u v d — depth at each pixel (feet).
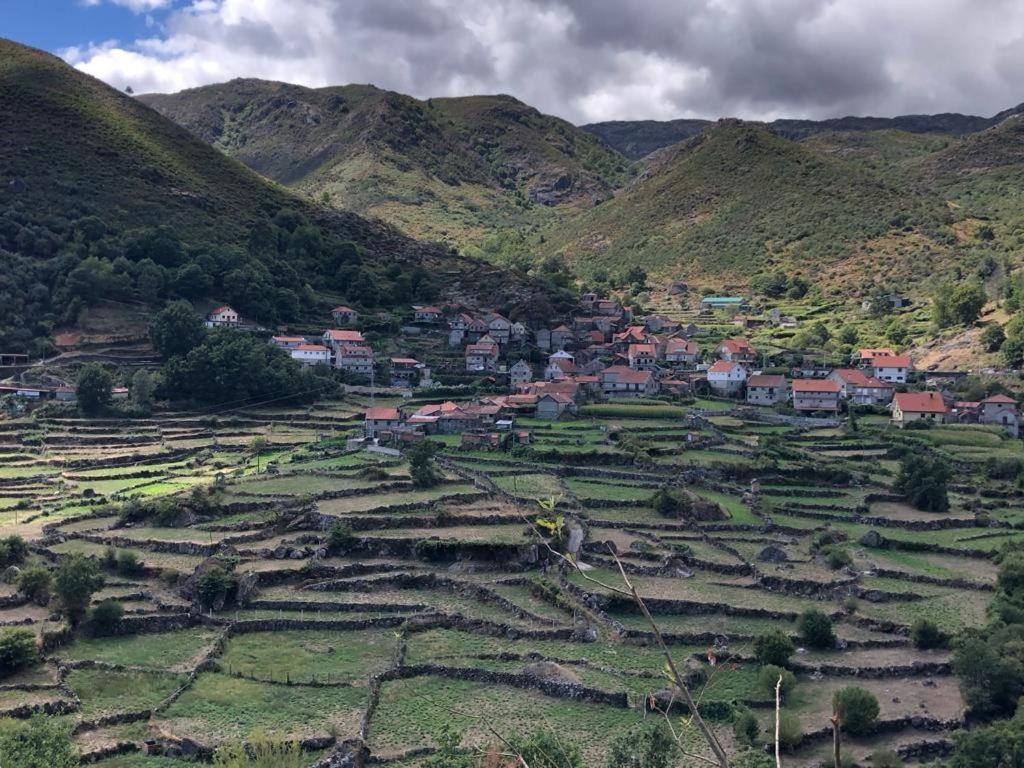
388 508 485.97
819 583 416.46
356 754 285.23
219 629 384.68
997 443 645.92
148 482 544.62
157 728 302.86
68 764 250.78
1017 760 270.46
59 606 379.55
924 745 302.45
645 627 381.19
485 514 483.51
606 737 299.58
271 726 304.91
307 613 398.62
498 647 370.53
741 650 364.38
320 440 636.89
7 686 326.24
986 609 399.44
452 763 209.56
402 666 351.46
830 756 294.46
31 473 565.94
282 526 470.80
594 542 460.96
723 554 456.86
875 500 546.26
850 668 349.82
